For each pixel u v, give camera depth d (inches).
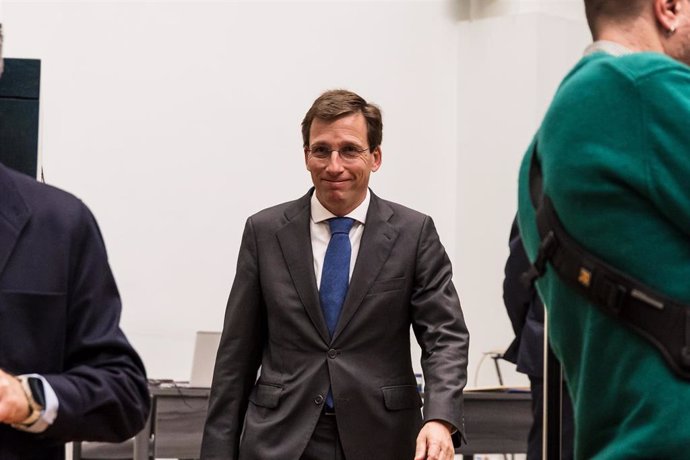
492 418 195.2
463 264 324.2
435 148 326.3
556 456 97.8
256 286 125.6
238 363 125.7
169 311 294.4
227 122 304.0
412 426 121.8
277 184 307.3
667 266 59.9
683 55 68.2
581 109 62.9
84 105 291.7
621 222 60.9
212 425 125.3
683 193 59.2
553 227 65.1
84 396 71.1
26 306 71.5
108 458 218.8
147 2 298.8
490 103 322.7
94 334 74.2
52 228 73.7
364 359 121.0
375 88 321.4
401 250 124.0
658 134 59.9
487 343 316.8
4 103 88.7
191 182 299.3
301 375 121.0
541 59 316.8
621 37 67.9
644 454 58.9
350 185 123.6
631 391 60.3
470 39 327.6
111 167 292.8
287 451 119.0
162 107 298.5
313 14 315.6
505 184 318.3
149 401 77.5
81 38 292.4
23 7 287.9
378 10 322.7
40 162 95.0
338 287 122.7
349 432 118.6
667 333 59.3
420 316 123.8
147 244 294.4
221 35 305.4
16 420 68.2
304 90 313.0
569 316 64.8
